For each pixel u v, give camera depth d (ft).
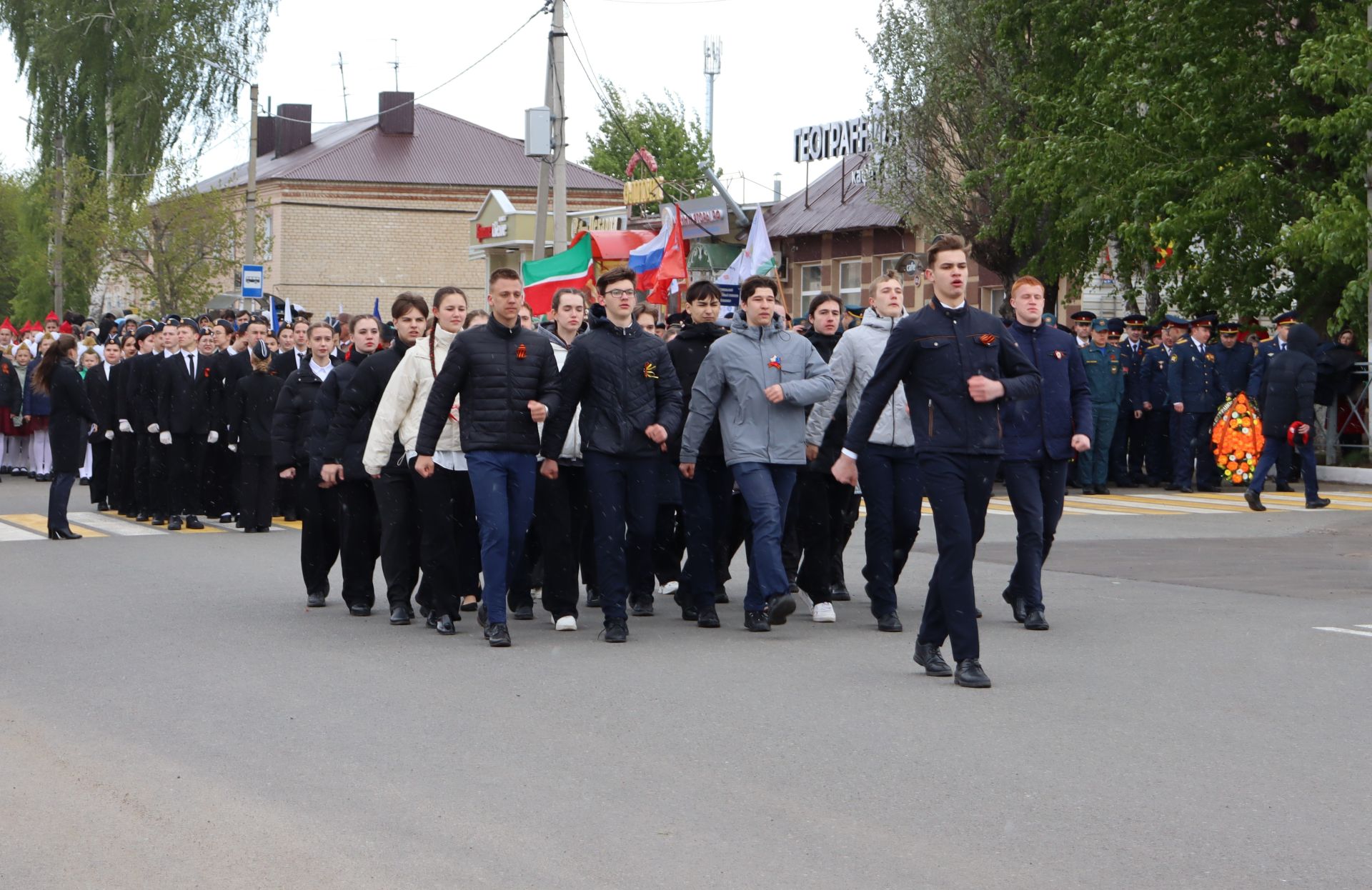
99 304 182.19
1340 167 75.46
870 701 24.38
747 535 33.99
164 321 66.08
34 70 155.22
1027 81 88.38
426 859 16.53
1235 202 76.02
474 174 195.52
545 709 23.91
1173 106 78.02
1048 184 82.12
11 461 81.87
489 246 161.89
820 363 31.53
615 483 30.58
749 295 31.22
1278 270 80.28
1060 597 36.11
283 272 188.55
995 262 95.55
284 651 29.40
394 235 192.54
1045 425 31.71
